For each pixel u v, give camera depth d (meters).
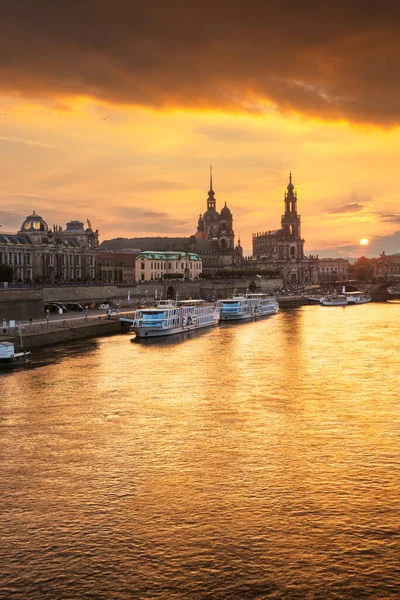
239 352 109.00
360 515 41.50
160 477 47.94
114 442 56.19
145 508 42.78
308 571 35.41
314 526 40.16
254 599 33.16
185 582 34.53
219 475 48.19
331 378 82.75
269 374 86.00
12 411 67.38
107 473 48.84
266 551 37.38
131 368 92.50
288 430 59.06
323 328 154.62
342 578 34.75
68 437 57.84
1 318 140.25
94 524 40.69
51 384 80.75
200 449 54.00
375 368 90.06
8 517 41.72
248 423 61.50
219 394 73.81
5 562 36.53
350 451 53.22
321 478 47.44
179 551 37.47
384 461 50.84
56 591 33.91
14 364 93.00
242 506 42.91
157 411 66.38
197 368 91.94
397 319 183.50
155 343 125.19
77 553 37.38
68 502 43.81
